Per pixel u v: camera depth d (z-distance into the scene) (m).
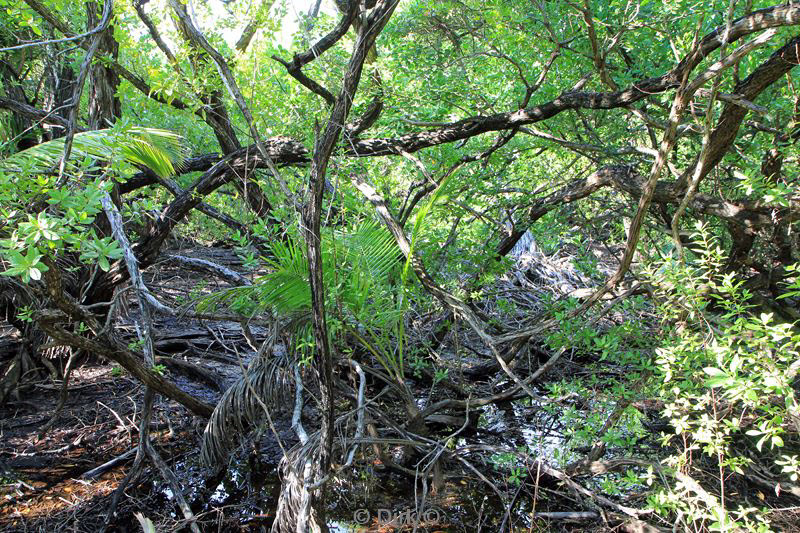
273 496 4.34
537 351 6.50
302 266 4.08
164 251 9.31
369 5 4.14
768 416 3.54
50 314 3.66
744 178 3.24
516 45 5.18
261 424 4.56
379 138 5.56
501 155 6.16
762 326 2.96
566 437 5.00
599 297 4.20
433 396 5.93
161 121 5.97
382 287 4.45
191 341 6.81
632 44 4.79
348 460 3.74
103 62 4.81
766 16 3.32
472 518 4.08
